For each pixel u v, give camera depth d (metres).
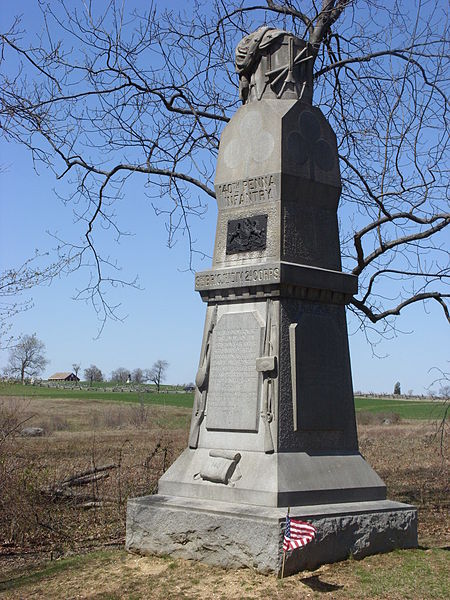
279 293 9.80
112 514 13.96
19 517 12.31
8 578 9.54
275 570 8.29
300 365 9.77
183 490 9.88
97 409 49.94
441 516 14.61
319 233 10.55
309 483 9.32
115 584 8.57
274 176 10.28
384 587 7.98
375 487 10.05
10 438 18.56
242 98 11.38
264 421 9.52
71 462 20.00
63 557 10.79
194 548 9.07
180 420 41.72
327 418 9.97
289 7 15.47
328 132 10.97
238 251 10.48
